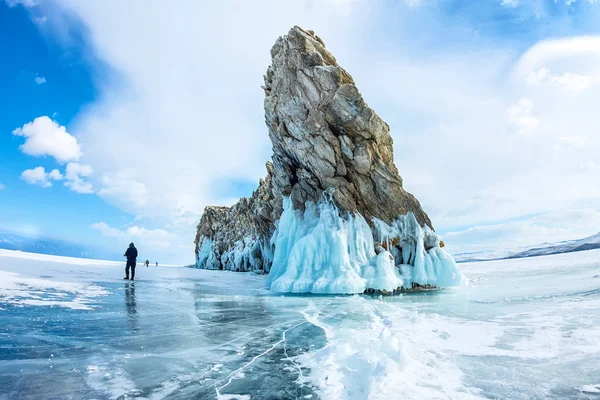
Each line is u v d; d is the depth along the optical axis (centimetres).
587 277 1786
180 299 1348
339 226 1853
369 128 1948
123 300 1230
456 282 1806
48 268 2127
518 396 439
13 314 879
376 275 1708
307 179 2155
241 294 1625
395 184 1975
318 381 499
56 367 542
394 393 438
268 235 3562
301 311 1120
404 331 795
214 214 6500
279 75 2247
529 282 1752
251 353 639
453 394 443
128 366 560
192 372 538
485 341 696
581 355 598
